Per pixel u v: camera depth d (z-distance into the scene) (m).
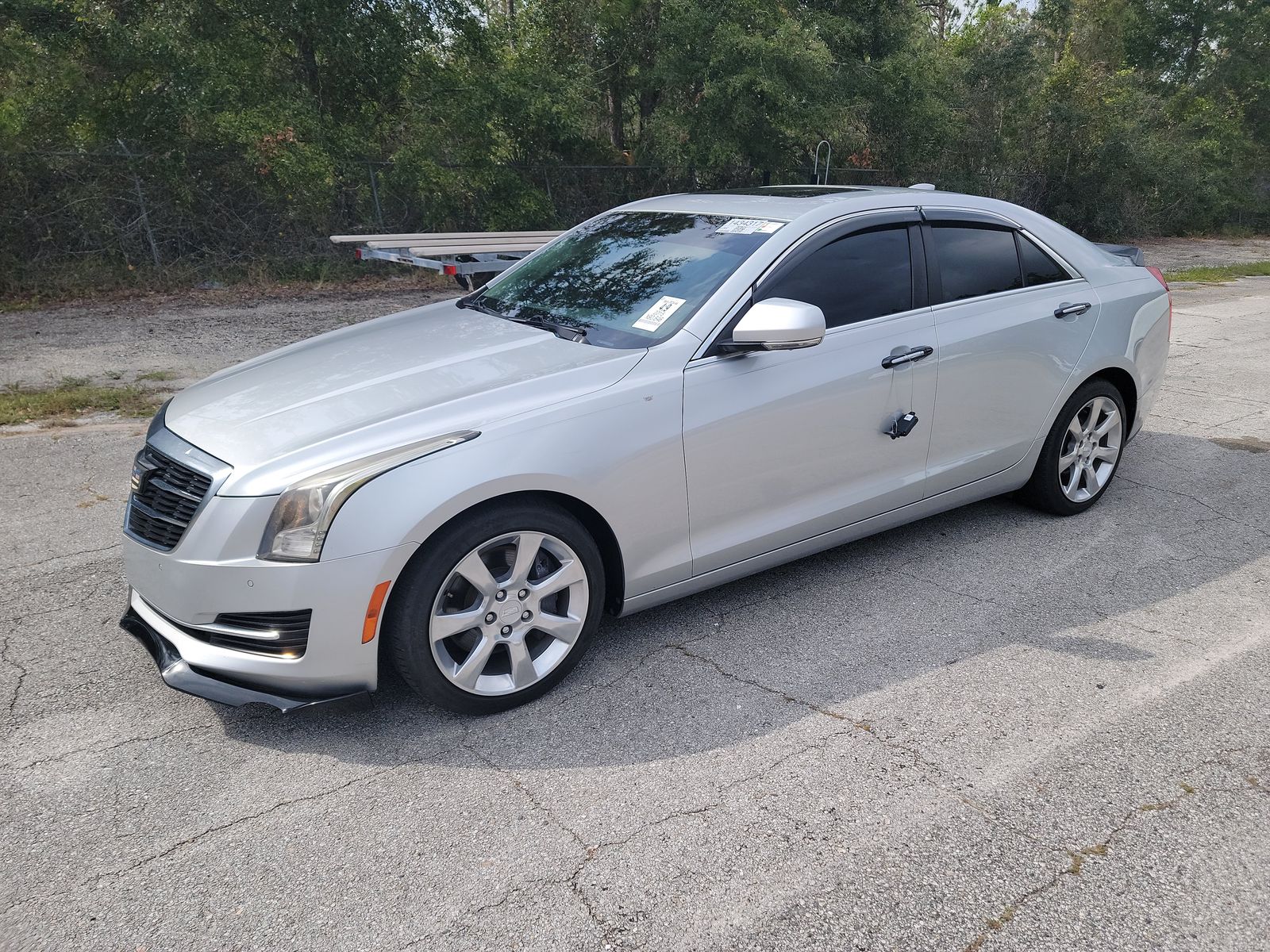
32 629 3.72
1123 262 5.15
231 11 13.84
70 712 3.18
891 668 3.51
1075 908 2.37
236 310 11.41
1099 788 2.83
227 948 2.23
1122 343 4.87
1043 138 25.11
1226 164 30.16
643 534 3.36
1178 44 34.34
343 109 15.20
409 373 3.38
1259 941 2.28
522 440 3.03
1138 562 4.43
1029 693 3.34
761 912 2.34
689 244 3.95
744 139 17.20
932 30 24.39
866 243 3.98
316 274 13.91
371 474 2.82
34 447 5.85
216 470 2.90
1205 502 5.23
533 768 2.92
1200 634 3.76
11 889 2.40
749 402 3.51
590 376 3.25
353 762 2.94
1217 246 25.53
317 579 2.78
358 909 2.35
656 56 18.25
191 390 3.66
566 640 3.29
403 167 14.56
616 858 2.53
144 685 3.36
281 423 3.08
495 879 2.45
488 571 3.04
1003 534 4.78
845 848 2.57
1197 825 2.67
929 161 21.80
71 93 12.55
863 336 3.85
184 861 2.51
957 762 2.95
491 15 16.62
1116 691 3.35
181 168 13.11
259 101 13.63
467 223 15.77
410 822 2.67
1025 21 23.47
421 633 2.94
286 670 2.85
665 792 2.80
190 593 2.87
